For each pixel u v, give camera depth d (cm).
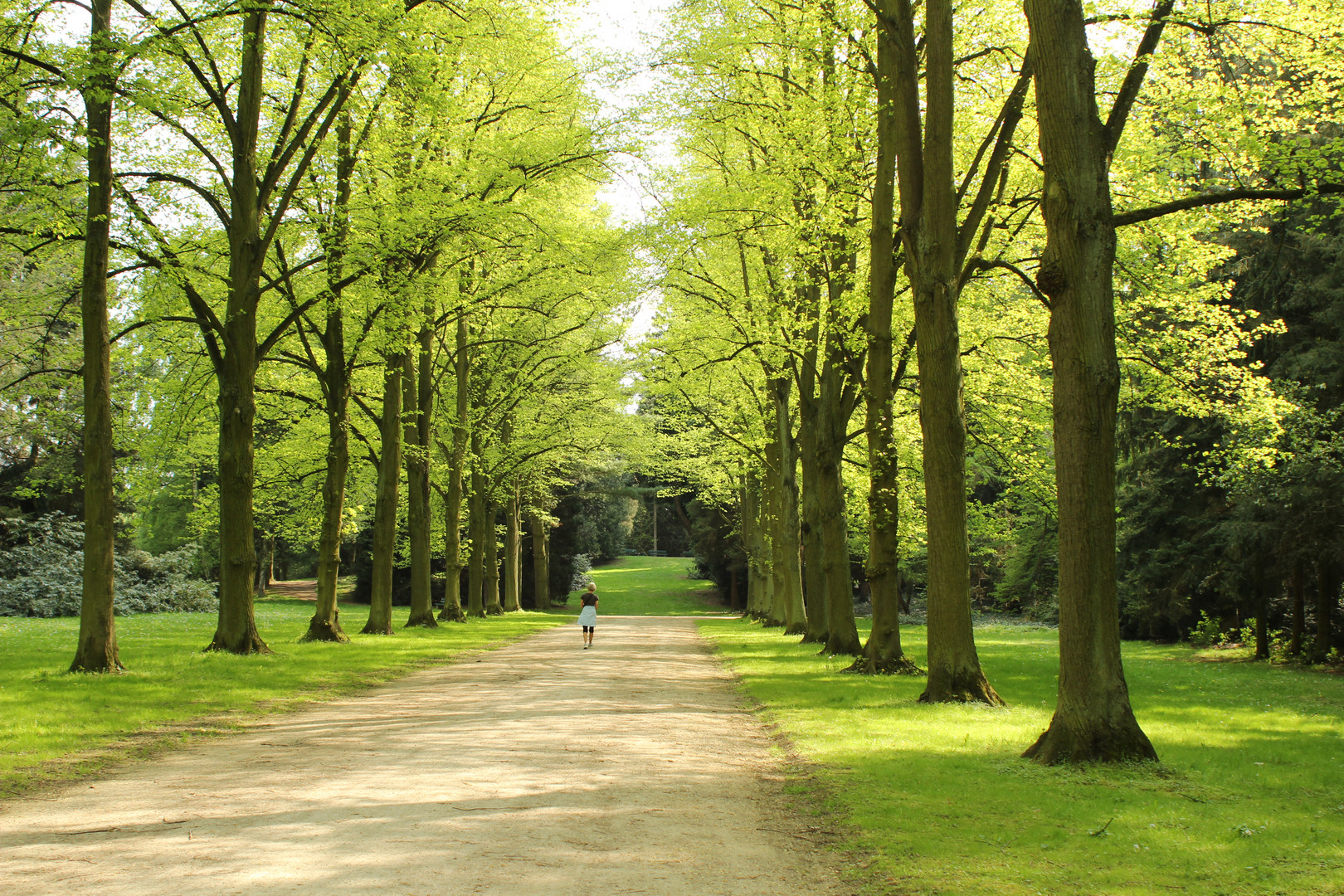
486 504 4084
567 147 1967
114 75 1302
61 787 709
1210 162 1464
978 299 1888
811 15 1597
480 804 654
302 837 561
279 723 1052
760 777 784
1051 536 4028
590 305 2825
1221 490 2653
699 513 6469
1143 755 806
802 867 524
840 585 1994
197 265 1717
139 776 754
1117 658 830
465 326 3062
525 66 2162
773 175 1752
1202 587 2761
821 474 2002
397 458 2497
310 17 1341
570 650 2217
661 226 1847
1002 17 1543
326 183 1844
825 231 1738
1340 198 1339
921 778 746
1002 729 1002
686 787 731
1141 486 3006
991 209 1526
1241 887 468
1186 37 1322
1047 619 4347
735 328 2206
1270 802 666
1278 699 1399
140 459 2244
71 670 1370
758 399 2941
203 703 1148
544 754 855
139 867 496
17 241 1570
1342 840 556
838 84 1612
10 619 3066
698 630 3306
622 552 9231
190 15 1495
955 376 1243
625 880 488
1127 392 1850
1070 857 529
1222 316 1770
